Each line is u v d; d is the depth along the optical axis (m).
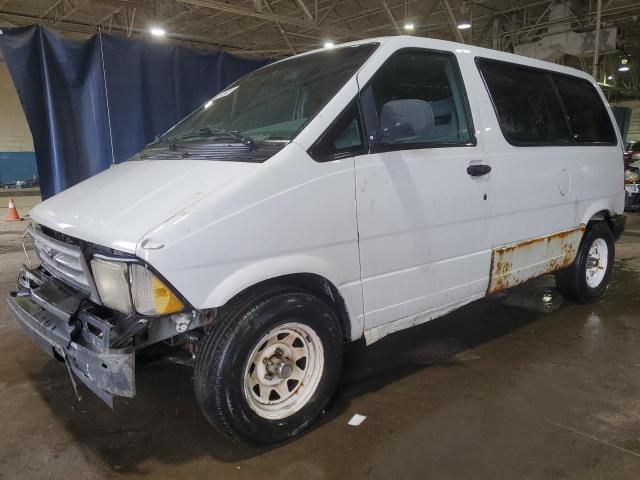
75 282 2.49
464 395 3.05
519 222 3.55
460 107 3.21
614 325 4.16
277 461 2.45
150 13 12.75
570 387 3.12
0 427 2.76
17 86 6.76
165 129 8.15
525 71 3.78
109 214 2.33
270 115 2.94
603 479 2.28
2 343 3.88
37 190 19.83
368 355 3.63
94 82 7.26
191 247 2.12
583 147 4.14
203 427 2.75
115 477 2.35
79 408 2.95
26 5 12.70
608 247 4.68
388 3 12.40
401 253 2.85
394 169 2.76
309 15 10.05
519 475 2.32
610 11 11.80
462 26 12.34
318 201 2.47
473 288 3.32
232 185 2.26
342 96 2.63
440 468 2.38
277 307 2.40
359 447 2.55
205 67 8.53
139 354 2.67
